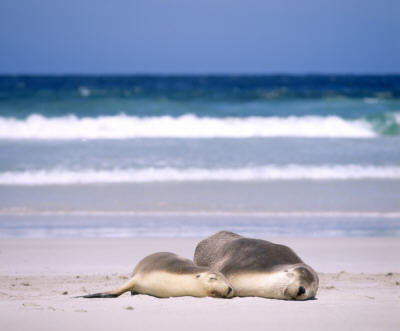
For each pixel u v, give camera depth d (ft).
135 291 88.79
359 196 206.39
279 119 342.44
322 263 126.72
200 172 234.58
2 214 178.70
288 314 69.72
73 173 229.86
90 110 391.65
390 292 91.45
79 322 66.39
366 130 329.31
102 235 155.02
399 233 161.17
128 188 212.64
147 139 300.61
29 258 130.11
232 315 69.15
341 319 67.56
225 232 96.32
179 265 83.92
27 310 73.15
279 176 233.14
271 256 84.99
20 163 243.81
